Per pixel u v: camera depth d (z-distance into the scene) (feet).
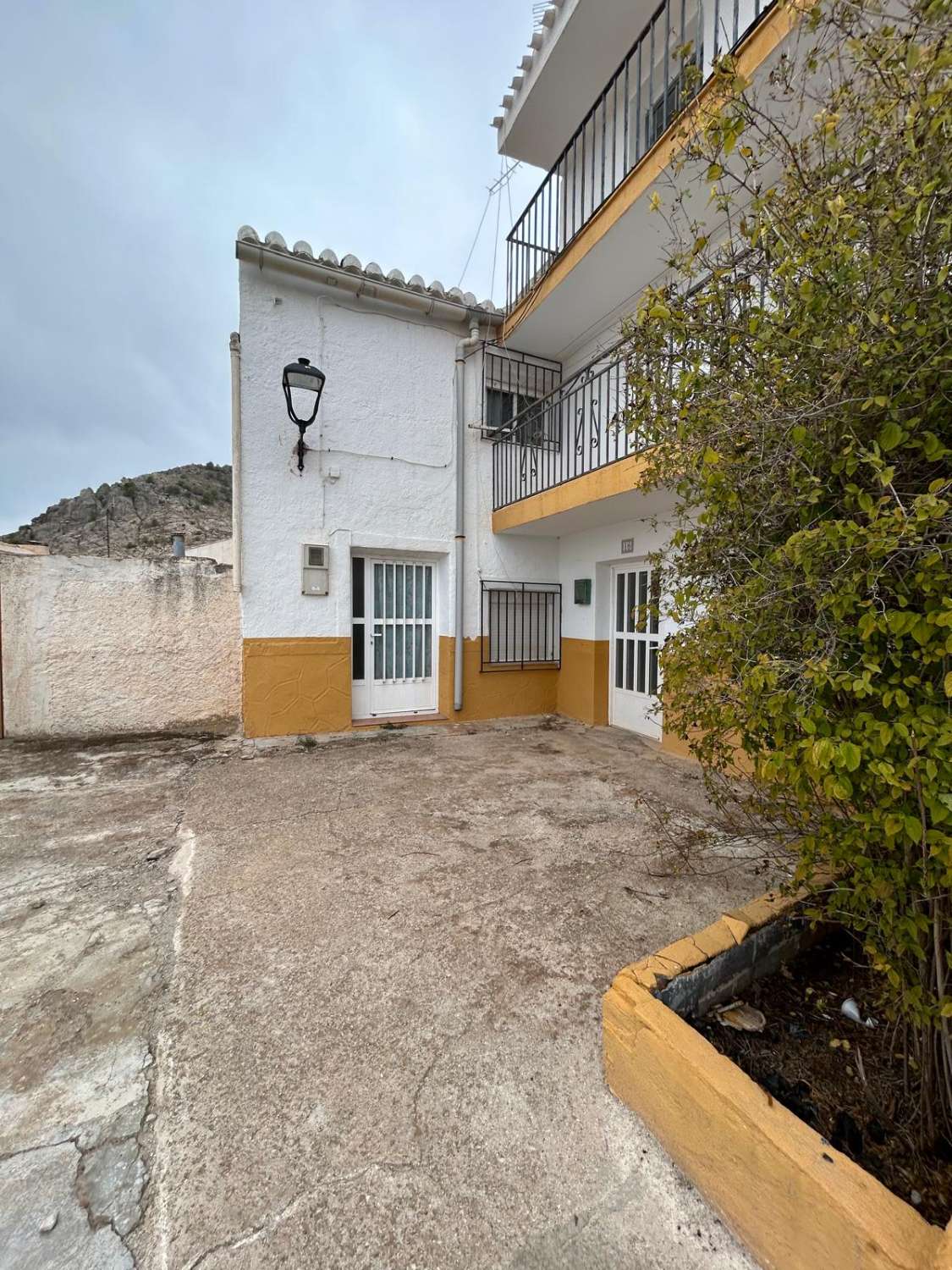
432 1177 4.52
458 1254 3.98
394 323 21.29
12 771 15.78
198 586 21.76
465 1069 5.58
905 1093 4.88
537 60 18.69
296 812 12.68
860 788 4.17
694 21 15.67
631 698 21.12
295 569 19.83
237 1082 5.41
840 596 3.87
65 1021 6.18
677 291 8.20
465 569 23.07
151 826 11.81
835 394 4.04
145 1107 5.14
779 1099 4.89
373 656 22.04
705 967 5.78
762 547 5.12
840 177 4.35
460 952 7.48
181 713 21.61
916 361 3.80
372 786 14.57
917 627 3.54
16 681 19.58
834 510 4.41
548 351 23.11
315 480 20.04
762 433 4.67
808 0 4.70
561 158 17.97
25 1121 4.97
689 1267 3.92
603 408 20.94
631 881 9.45
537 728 21.95
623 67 14.74
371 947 7.60
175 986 6.79
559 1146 4.80
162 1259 3.92
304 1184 4.46
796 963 6.70
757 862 10.05
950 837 3.55
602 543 21.75
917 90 3.50
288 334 19.42
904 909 4.25
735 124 4.58
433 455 22.21
